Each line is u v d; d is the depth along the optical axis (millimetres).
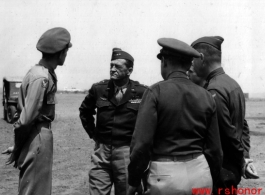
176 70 2799
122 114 3834
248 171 3266
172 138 2654
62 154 9336
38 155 3146
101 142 3896
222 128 3111
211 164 2818
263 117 21766
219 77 3271
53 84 3266
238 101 3201
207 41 3334
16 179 6777
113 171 3844
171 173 2607
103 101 3895
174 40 2797
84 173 7281
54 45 3229
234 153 3160
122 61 3842
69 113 23969
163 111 2646
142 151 2600
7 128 14719
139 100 3879
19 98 3227
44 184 3184
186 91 2703
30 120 3029
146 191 2705
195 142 2691
